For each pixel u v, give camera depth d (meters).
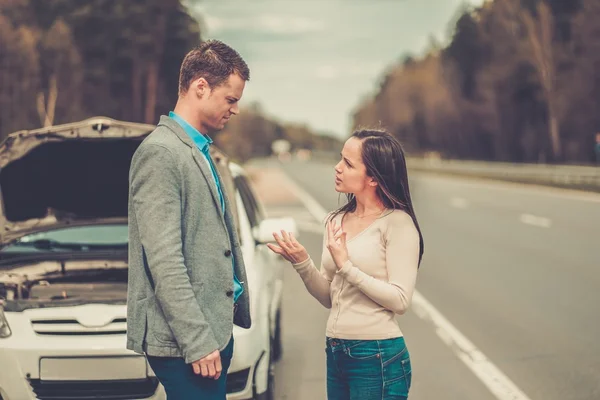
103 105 44.97
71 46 44.38
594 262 11.24
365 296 3.06
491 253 12.35
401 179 3.13
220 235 2.85
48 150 4.78
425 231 15.66
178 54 43.56
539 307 8.21
